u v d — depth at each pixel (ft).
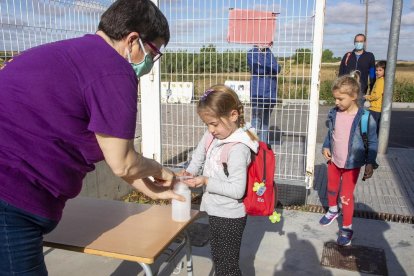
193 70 14.92
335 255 10.84
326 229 12.53
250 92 14.40
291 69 13.65
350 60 23.77
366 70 23.43
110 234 6.57
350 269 10.11
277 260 10.59
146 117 15.56
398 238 11.88
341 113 11.46
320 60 13.12
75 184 5.36
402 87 62.85
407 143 29.22
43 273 5.39
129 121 4.96
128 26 5.17
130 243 6.23
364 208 14.25
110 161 5.06
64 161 5.03
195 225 12.68
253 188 7.54
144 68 5.73
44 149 4.87
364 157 11.10
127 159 5.14
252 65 14.01
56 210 5.29
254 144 7.54
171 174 6.78
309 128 13.82
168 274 9.81
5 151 4.83
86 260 10.61
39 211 5.00
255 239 11.81
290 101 14.80
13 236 4.87
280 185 14.53
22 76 4.89
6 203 4.78
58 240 6.34
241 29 13.75
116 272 10.02
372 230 12.44
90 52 4.95
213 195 7.64
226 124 7.42
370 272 9.96
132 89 5.01
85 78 4.83
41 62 4.90
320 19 12.73
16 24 10.36
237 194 7.22
